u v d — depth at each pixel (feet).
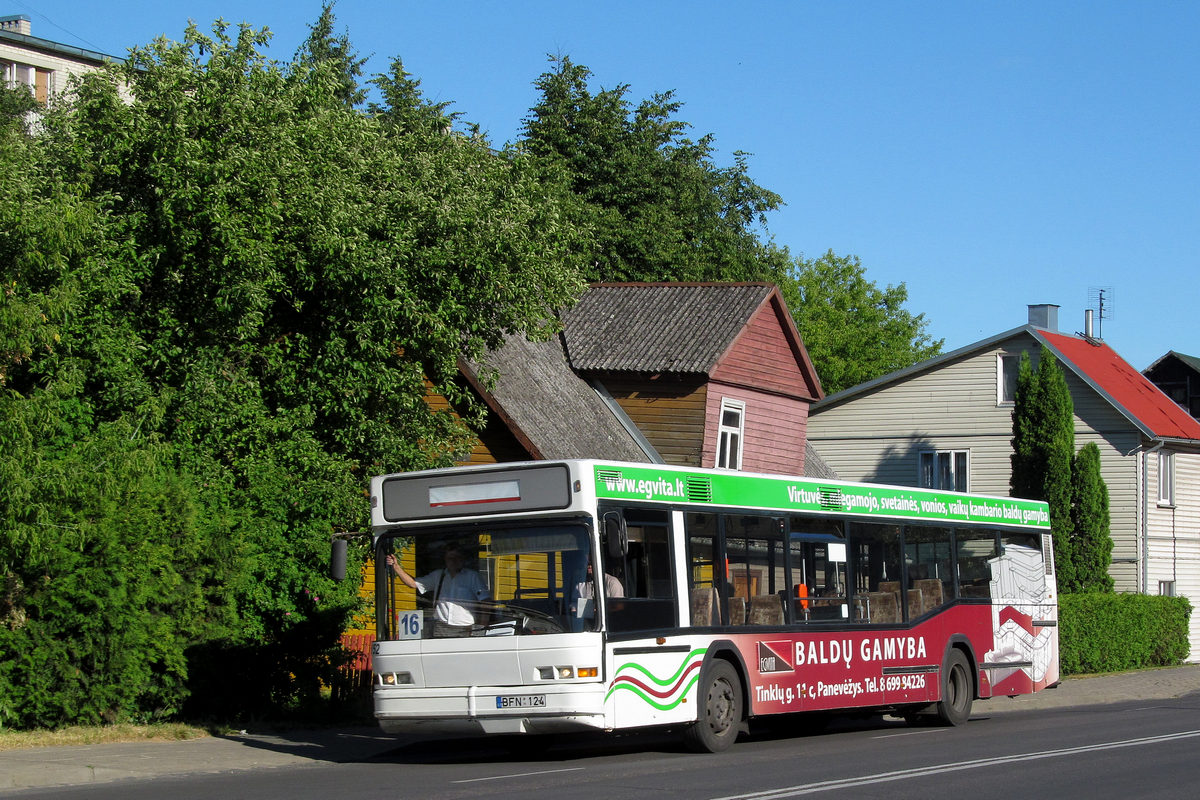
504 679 43.06
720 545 49.62
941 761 44.37
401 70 142.92
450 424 69.87
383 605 45.73
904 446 147.74
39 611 48.29
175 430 58.70
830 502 56.39
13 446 45.37
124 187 61.82
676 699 46.16
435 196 69.21
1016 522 70.38
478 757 49.03
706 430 97.60
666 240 150.61
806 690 52.75
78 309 53.98
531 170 75.51
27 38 159.74
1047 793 36.09
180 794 36.37
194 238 59.06
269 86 62.90
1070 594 112.78
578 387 98.48
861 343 238.27
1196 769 42.14
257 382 61.98
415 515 45.62
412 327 65.46
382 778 40.52
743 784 37.45
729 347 97.86
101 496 48.37
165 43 62.85
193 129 60.59
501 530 44.47
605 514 43.75
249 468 57.88
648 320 103.35
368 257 62.69
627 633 44.09
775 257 177.68
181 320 61.31
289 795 35.73
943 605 62.59
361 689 62.75
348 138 67.05
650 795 34.86
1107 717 68.59
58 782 39.93
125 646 49.49
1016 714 74.38
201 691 54.80
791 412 110.83
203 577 52.95
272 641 57.16
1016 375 143.33
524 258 70.33
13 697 48.52
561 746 53.57
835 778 39.09
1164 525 137.90
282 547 57.21
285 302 65.21
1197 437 141.28
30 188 51.06
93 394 57.62
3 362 47.83
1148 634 120.67
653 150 160.56
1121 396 138.00
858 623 56.49
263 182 59.72
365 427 63.46
